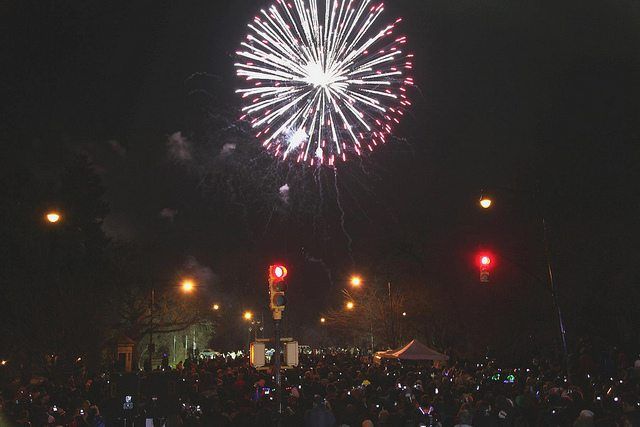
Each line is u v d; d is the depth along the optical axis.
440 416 18.30
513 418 17.72
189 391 24.58
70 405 21.33
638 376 21.78
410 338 59.06
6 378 36.88
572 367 26.62
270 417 18.52
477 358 41.56
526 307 40.59
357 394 19.98
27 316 39.00
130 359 47.09
